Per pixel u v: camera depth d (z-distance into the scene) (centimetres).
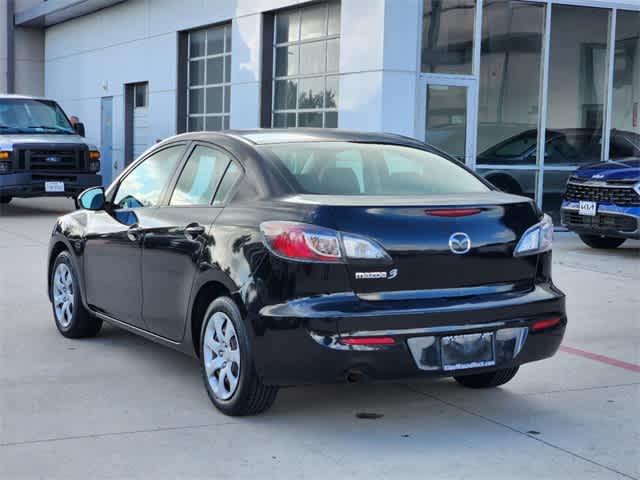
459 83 1380
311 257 455
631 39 1506
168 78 1964
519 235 495
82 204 634
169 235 553
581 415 518
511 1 1410
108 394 545
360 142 557
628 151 1523
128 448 451
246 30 1659
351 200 472
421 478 417
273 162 513
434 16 1357
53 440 462
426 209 471
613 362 642
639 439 477
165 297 560
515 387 576
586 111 1485
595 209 1186
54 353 645
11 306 818
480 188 539
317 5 1500
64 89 2552
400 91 1326
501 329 480
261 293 468
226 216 511
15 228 1434
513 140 1434
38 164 1631
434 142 1376
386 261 460
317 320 449
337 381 461
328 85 1479
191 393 549
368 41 1335
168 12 1952
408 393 558
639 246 1310
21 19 2586
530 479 418
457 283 477
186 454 444
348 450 453
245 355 481
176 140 604
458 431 486
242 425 489
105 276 634
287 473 421
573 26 1463
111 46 2244
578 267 1088
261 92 1628
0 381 570
